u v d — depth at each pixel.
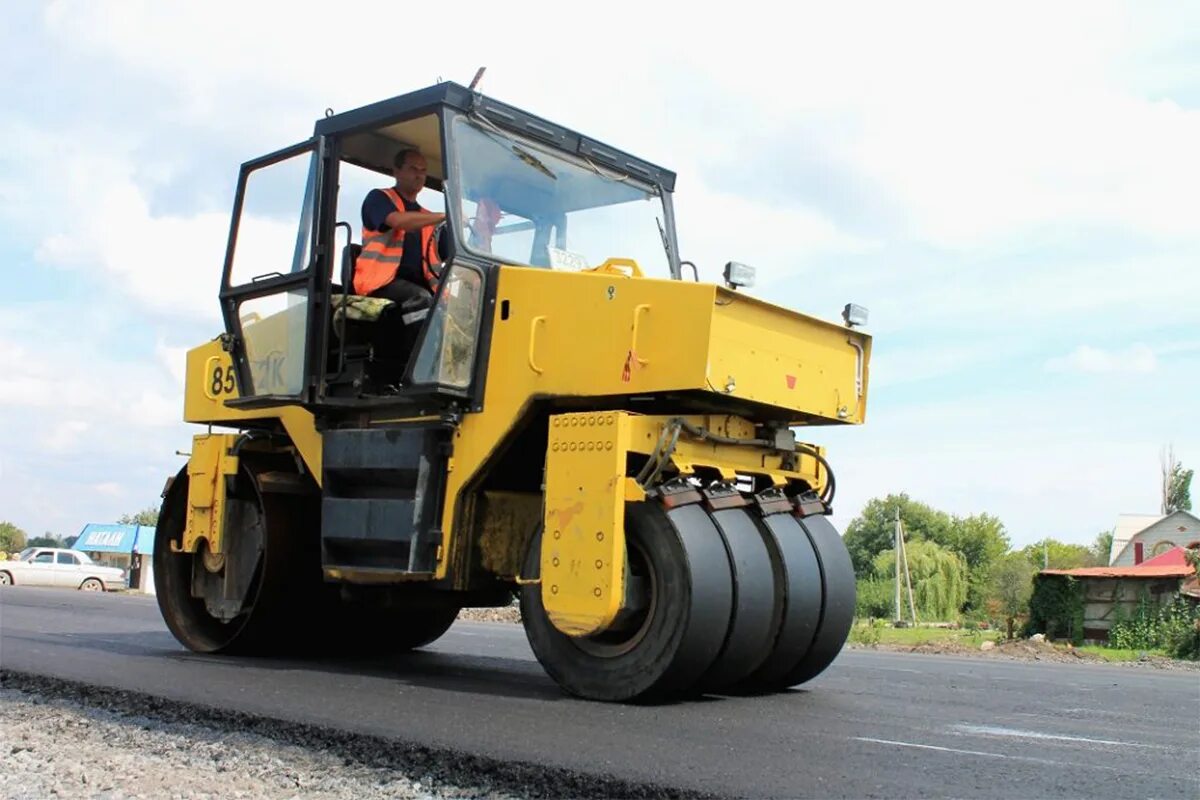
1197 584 23.25
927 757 3.80
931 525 79.38
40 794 3.39
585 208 6.52
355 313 6.35
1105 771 3.65
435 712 4.57
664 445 5.02
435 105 5.90
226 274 7.07
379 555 6.01
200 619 7.42
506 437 5.61
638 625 5.02
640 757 3.67
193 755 3.91
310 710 4.58
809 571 5.50
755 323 5.29
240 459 7.09
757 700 5.36
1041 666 9.31
